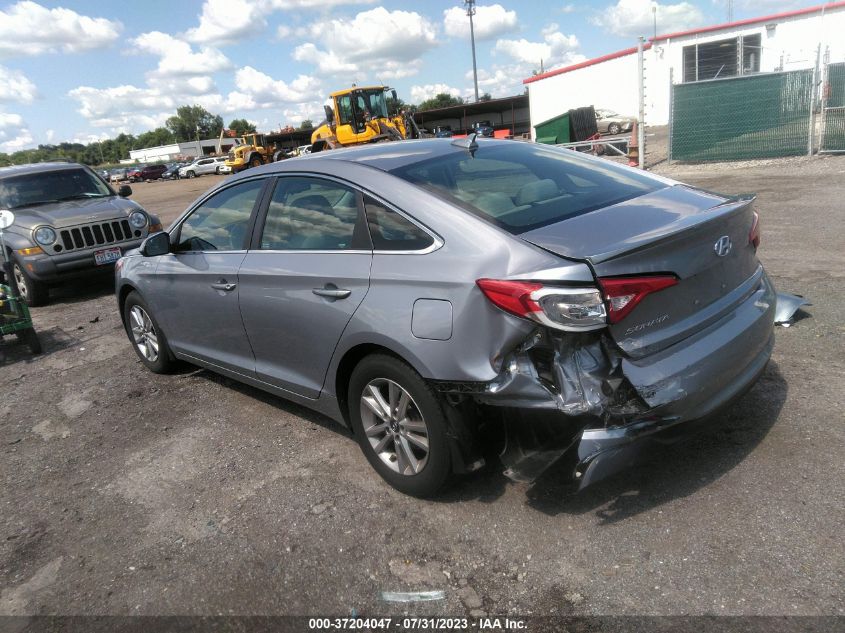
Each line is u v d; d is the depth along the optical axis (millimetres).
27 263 8156
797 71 13398
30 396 5242
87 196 9383
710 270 2738
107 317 7566
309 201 3508
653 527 2701
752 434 3254
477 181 3182
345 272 3119
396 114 26891
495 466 3293
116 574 2885
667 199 3078
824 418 3312
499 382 2584
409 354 2809
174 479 3645
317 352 3369
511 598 2449
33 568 3006
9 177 9156
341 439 3875
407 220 2973
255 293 3688
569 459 2477
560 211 2920
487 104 54719
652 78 32469
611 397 2463
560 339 2439
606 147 17844
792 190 10133
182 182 48125
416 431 2996
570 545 2674
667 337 2602
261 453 3816
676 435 2596
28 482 3820
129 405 4789
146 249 4324
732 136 14453
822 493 2754
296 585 2668
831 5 27688
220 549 2963
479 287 2576
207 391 4883
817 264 5977
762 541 2533
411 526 2941
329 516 3104
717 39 30484
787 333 4461
